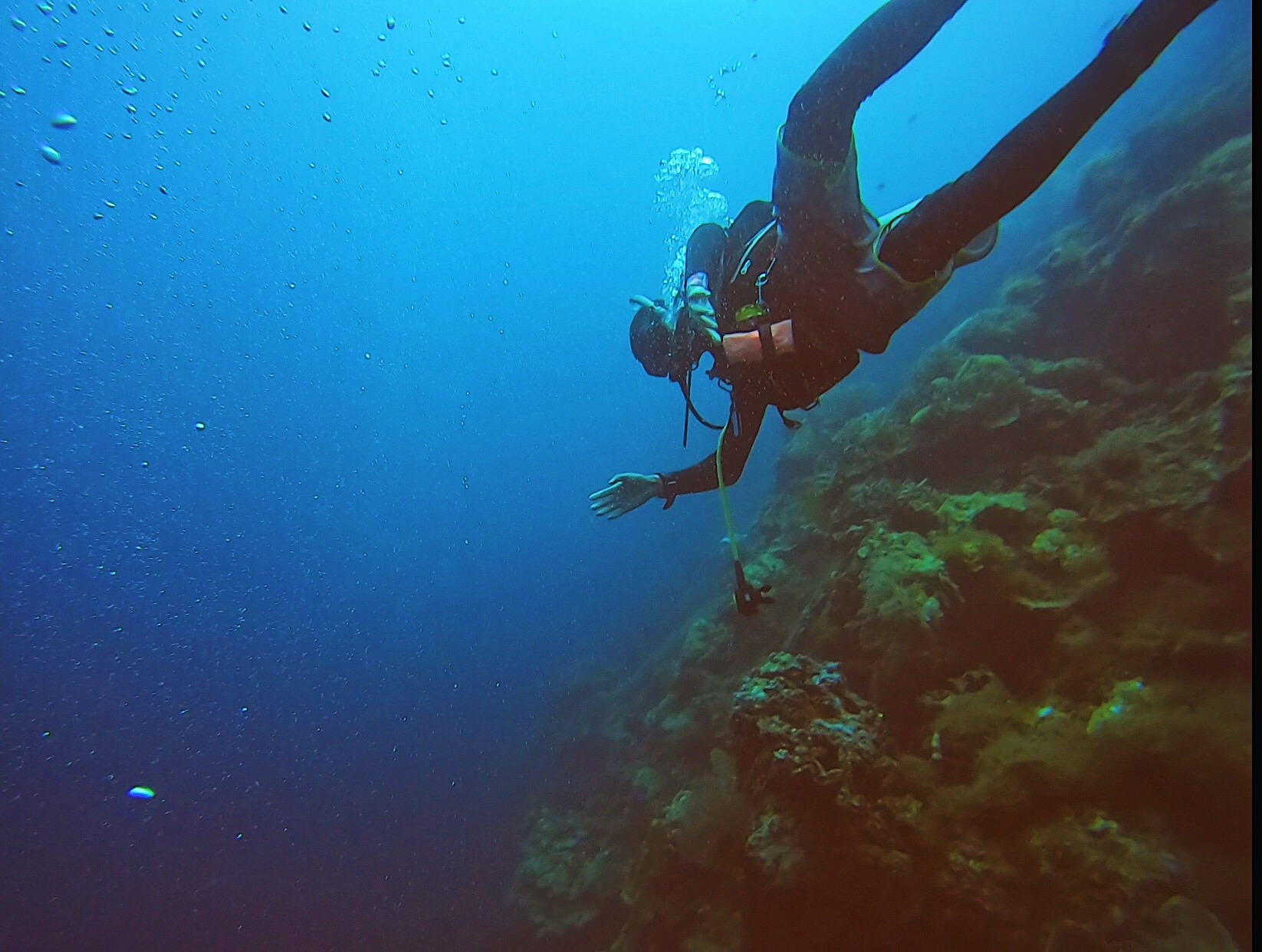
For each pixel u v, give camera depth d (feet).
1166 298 17.97
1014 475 17.13
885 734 12.24
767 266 6.98
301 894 41.68
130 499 129.59
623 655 47.47
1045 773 9.94
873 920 10.32
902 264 5.61
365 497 151.53
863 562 16.10
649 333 8.39
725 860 13.64
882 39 4.95
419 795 48.96
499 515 158.51
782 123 5.57
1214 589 10.65
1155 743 9.30
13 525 120.26
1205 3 4.49
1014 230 44.78
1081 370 18.62
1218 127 23.59
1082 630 11.77
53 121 24.38
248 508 139.54
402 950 32.78
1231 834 8.38
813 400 6.91
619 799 26.32
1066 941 8.46
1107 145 44.21
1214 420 13.01
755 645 23.00
